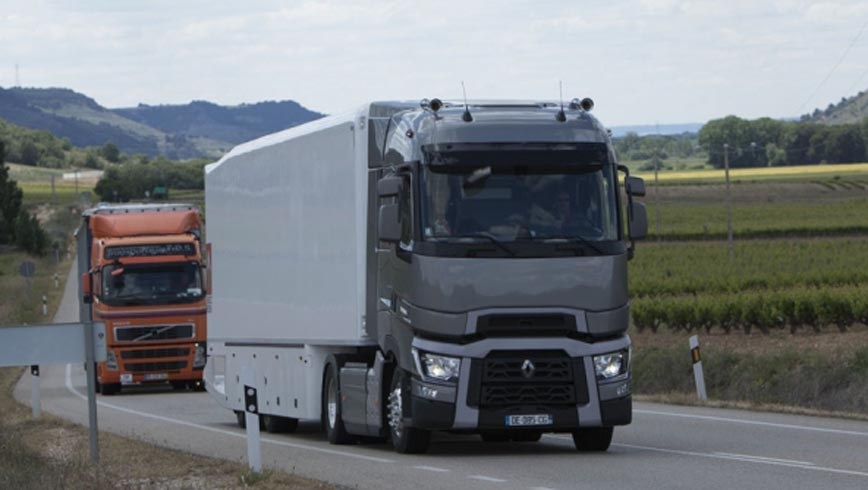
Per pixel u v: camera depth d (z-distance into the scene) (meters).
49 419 57.28
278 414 48.22
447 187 35.62
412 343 35.91
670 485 29.42
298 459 37.50
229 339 54.34
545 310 35.47
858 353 57.09
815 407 53.38
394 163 37.75
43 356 35.47
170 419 60.19
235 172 53.12
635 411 51.81
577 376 35.72
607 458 35.72
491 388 35.47
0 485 30.70
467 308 35.19
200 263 82.12
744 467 32.44
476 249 35.25
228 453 41.00
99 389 83.25
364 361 41.97
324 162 42.41
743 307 90.25
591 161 36.09
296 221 45.34
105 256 80.94
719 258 169.38
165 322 80.69
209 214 57.53
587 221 35.91
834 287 101.50
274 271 47.91
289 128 48.34
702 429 43.69
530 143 35.88
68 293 187.00
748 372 61.47
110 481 32.16
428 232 35.53
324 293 42.66
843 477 29.98
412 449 37.88
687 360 67.06
